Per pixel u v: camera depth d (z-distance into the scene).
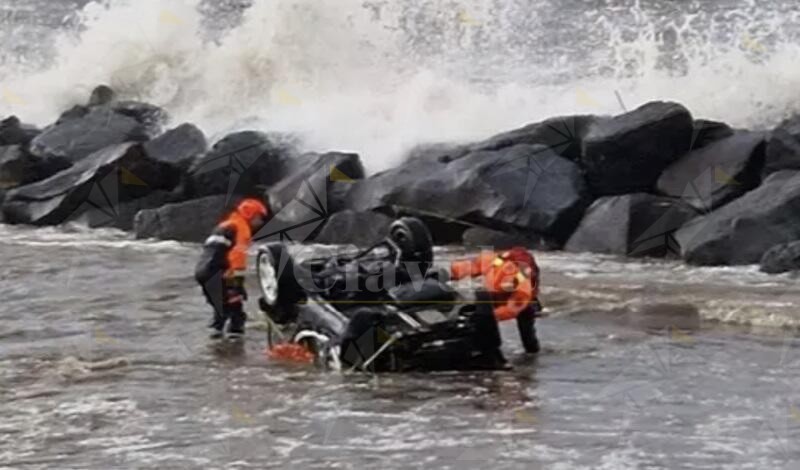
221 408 28.11
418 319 30.48
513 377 30.23
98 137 57.66
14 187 55.44
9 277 42.69
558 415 27.33
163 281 41.75
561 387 29.38
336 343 30.59
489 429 26.42
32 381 30.59
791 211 42.59
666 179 47.03
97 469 24.52
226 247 34.66
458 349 30.67
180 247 47.94
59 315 37.38
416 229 32.19
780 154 45.97
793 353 31.72
